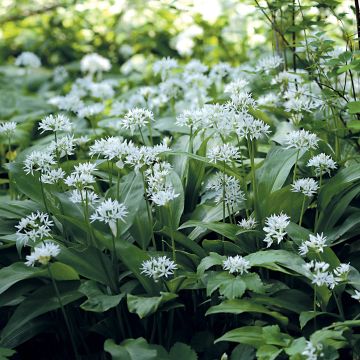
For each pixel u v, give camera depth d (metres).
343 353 1.20
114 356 1.12
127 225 1.27
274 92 1.65
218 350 1.22
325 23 1.44
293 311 1.20
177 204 1.33
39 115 2.10
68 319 1.25
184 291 1.28
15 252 1.35
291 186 1.28
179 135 1.76
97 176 1.52
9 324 1.19
